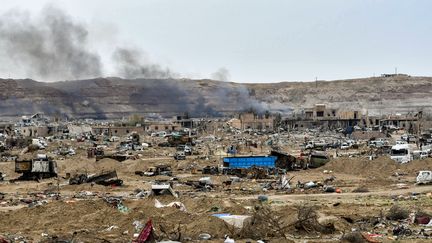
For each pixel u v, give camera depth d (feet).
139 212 153.69
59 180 272.92
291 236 131.95
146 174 297.33
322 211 167.22
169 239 125.70
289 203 187.62
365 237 127.65
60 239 129.18
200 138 568.41
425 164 289.74
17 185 260.62
